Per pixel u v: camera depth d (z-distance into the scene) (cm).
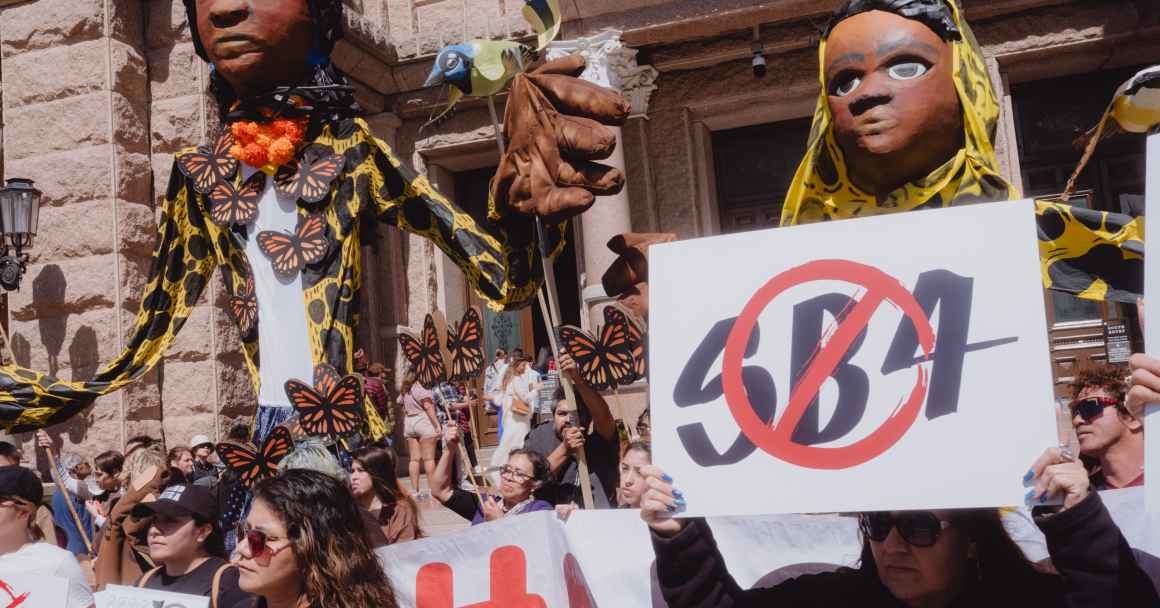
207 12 495
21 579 332
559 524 325
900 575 206
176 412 959
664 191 1148
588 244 1039
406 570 324
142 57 1015
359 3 1235
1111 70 1109
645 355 440
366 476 455
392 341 1225
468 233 493
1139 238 321
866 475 202
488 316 1320
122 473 652
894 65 301
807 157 339
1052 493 187
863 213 326
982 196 302
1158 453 183
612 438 477
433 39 1203
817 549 308
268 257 498
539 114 405
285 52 496
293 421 461
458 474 588
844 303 212
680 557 217
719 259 225
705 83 1148
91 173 971
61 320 970
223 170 514
